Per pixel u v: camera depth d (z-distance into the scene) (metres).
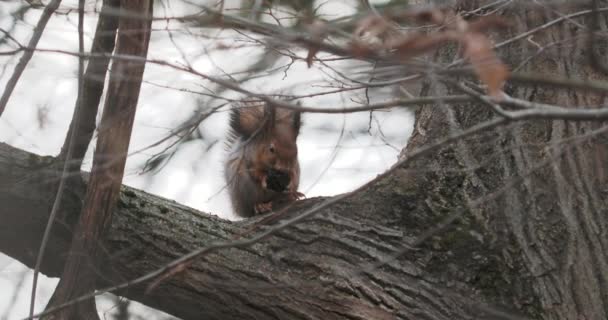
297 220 6.27
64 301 8.62
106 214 8.76
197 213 9.62
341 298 8.93
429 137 10.28
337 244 9.27
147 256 9.23
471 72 5.25
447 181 9.78
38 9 8.54
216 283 9.10
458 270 9.10
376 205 9.66
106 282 9.34
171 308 9.41
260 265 9.17
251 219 9.71
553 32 9.51
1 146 9.63
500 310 8.80
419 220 9.50
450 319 8.81
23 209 9.36
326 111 5.44
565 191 9.40
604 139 9.61
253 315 9.06
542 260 9.06
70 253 8.73
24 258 9.65
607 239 9.16
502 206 9.44
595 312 8.77
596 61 5.44
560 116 5.34
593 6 5.44
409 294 8.95
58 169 9.16
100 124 8.48
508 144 9.77
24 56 8.12
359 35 5.69
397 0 8.42
